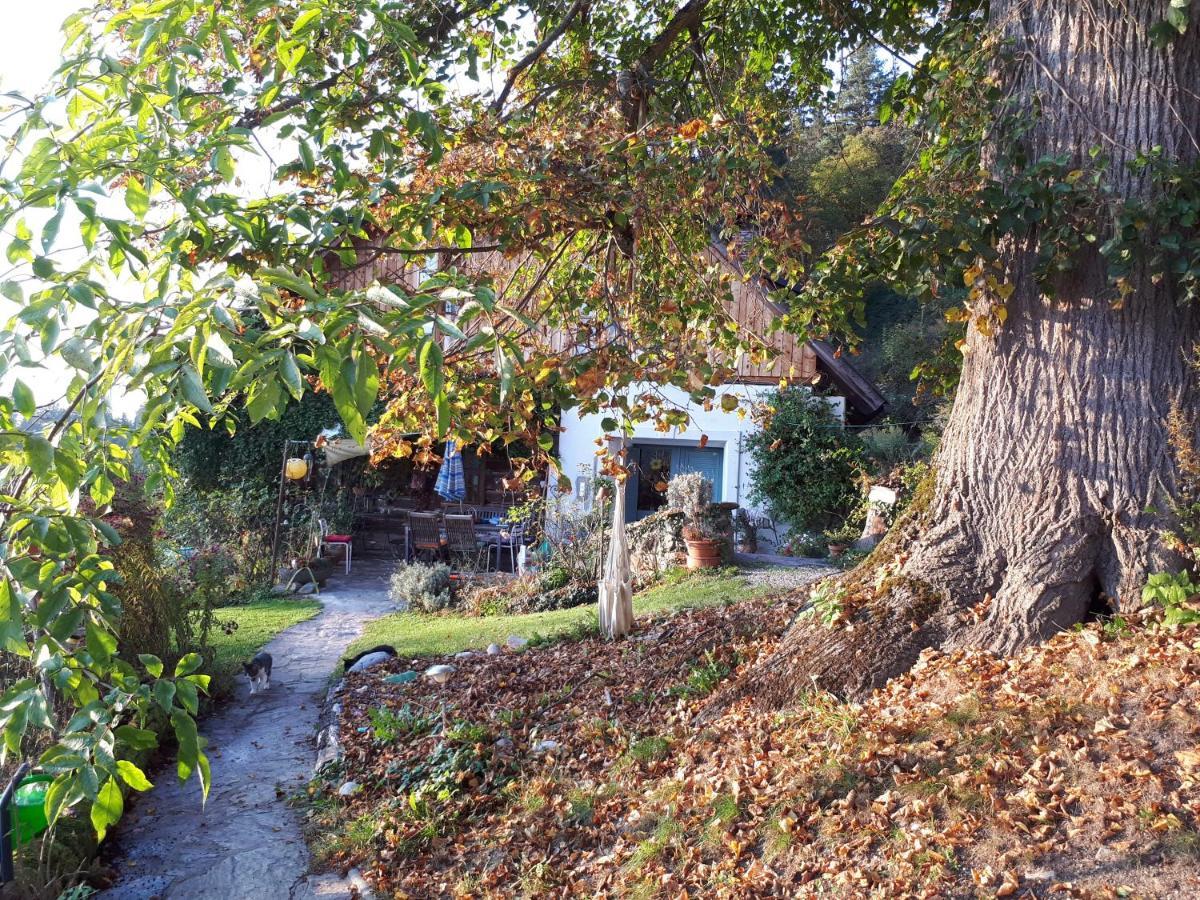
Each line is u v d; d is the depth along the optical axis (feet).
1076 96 17.94
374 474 66.64
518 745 21.67
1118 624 16.19
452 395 17.75
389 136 16.05
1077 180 16.84
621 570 32.35
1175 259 16.25
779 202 21.97
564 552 49.90
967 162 20.16
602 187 18.53
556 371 16.74
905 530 20.03
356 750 23.50
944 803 13.35
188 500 61.31
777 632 24.38
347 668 34.12
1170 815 11.70
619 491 32.63
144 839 19.35
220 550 54.54
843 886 12.57
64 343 7.33
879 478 52.29
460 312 8.62
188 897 16.71
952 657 17.28
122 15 11.23
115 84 10.82
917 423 61.62
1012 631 17.19
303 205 15.72
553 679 27.22
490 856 16.94
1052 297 17.33
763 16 31.19
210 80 16.20
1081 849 11.78
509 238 18.52
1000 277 18.01
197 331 7.24
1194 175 16.06
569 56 29.73
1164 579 15.92
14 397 7.16
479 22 26.89
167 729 25.50
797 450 56.59
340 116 16.30
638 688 23.75
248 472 63.82
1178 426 16.14
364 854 17.98
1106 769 12.85
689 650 25.40
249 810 20.99
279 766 24.25
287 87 15.47
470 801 19.22
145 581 28.30
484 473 71.72
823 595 20.26
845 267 21.59
